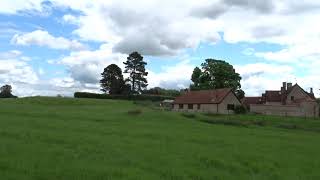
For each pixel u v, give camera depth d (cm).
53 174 2011
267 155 3019
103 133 3816
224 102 11362
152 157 2622
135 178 2039
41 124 4250
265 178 2322
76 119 5369
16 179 1883
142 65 18588
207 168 2431
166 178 2117
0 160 2219
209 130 4906
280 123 7194
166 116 6538
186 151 2948
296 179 2348
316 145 3931
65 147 2786
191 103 12000
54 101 11512
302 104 11956
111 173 2102
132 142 3253
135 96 14838
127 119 5847
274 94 13112
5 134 3203
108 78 18262
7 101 11262
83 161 2350
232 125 6250
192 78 14625
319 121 7994
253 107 12594
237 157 2839
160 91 17838
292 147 3638
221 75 14288
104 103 11825
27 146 2686
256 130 5444
